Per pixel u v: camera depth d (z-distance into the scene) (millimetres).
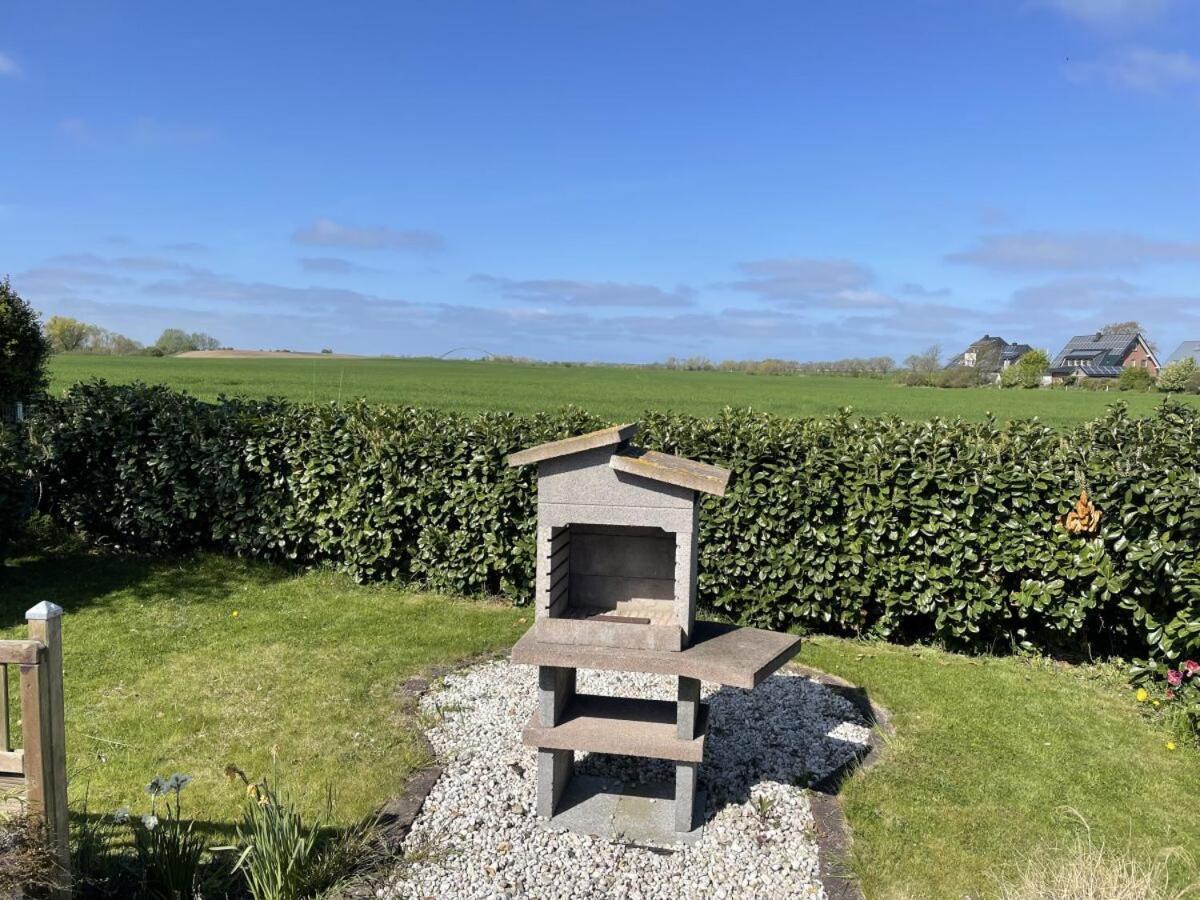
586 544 4500
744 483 7457
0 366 9469
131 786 4461
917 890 3760
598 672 6344
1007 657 7129
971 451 7023
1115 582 6332
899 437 7277
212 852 3723
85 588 8273
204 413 9297
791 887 3762
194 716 5391
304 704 5625
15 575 8508
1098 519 6496
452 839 4047
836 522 7301
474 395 34625
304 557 9234
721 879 3811
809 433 7656
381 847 3898
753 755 5043
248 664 6371
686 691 4051
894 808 4465
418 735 5184
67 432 9320
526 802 4414
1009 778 4848
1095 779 4871
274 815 3562
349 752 4918
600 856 3959
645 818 4293
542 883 3736
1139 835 4285
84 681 5965
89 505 9500
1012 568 6785
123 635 6969
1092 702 6105
